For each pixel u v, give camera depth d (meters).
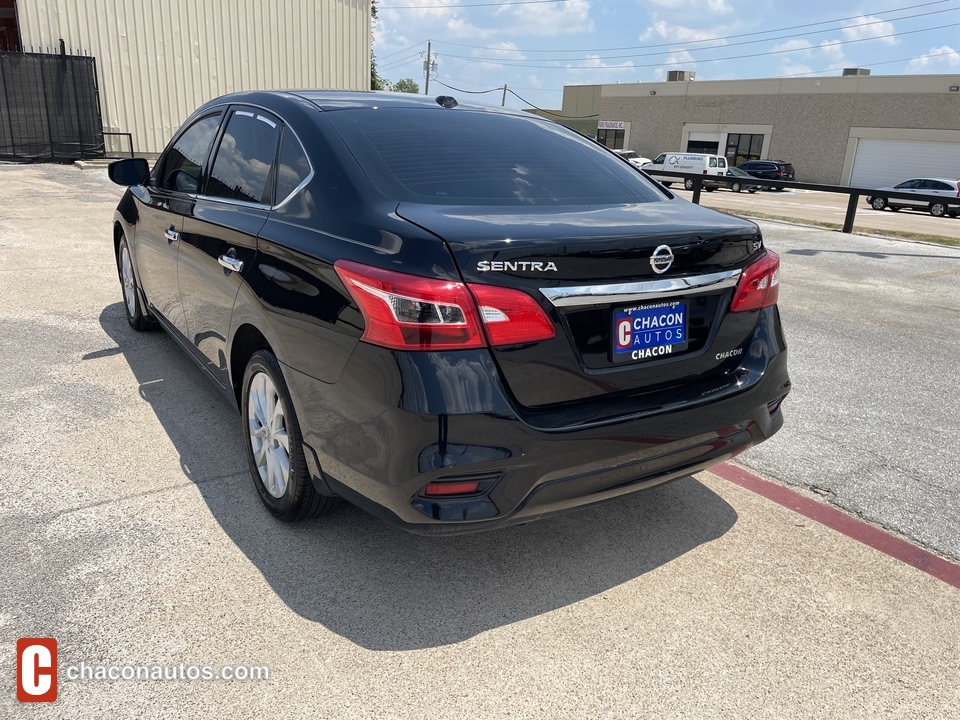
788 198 29.44
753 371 2.61
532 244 2.07
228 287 2.92
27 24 17.09
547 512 2.25
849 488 3.37
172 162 3.98
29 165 16.66
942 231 17.81
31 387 4.06
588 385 2.24
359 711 1.99
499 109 3.40
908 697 2.12
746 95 42.16
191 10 19.03
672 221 2.44
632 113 48.16
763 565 2.73
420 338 2.02
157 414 3.78
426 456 2.03
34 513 2.83
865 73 40.66
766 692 2.12
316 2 20.91
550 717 2.00
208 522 2.83
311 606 2.39
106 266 7.14
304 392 2.40
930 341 6.00
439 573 2.60
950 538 2.97
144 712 1.95
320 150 2.65
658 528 2.97
